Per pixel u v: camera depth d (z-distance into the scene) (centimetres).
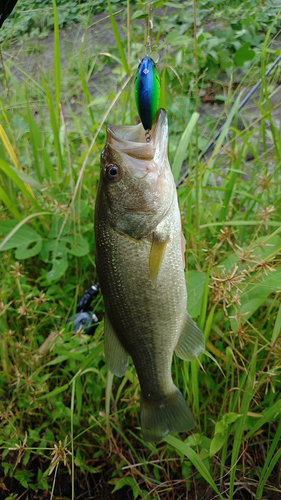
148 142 53
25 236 94
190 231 82
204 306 69
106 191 54
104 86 156
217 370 80
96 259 56
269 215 74
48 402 81
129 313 56
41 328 91
